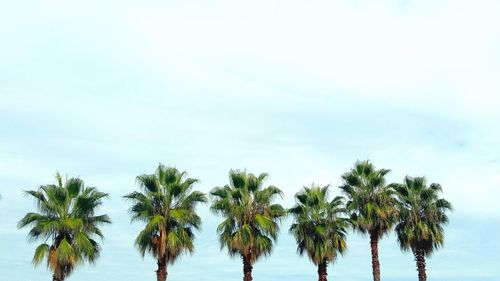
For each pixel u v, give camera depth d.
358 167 46.62
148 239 36.56
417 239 45.47
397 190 47.28
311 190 44.12
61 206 35.09
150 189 37.97
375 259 44.19
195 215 38.34
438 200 46.50
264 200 39.66
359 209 45.22
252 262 38.31
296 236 42.91
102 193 36.12
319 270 42.25
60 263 33.12
